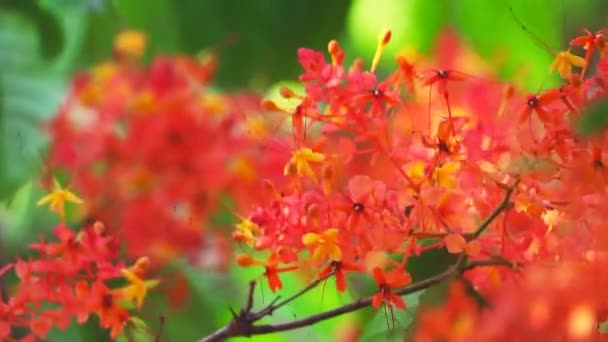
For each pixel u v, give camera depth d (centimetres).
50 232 212
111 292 175
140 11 221
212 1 220
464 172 174
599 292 163
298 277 184
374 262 171
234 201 202
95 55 220
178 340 211
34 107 210
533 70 226
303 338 224
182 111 205
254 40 220
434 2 233
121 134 209
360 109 173
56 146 206
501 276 174
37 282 177
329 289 223
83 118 207
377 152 173
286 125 192
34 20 210
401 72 174
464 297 169
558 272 164
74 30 220
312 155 172
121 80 209
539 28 227
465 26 230
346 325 209
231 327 175
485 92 180
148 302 205
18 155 207
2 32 212
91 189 204
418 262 189
